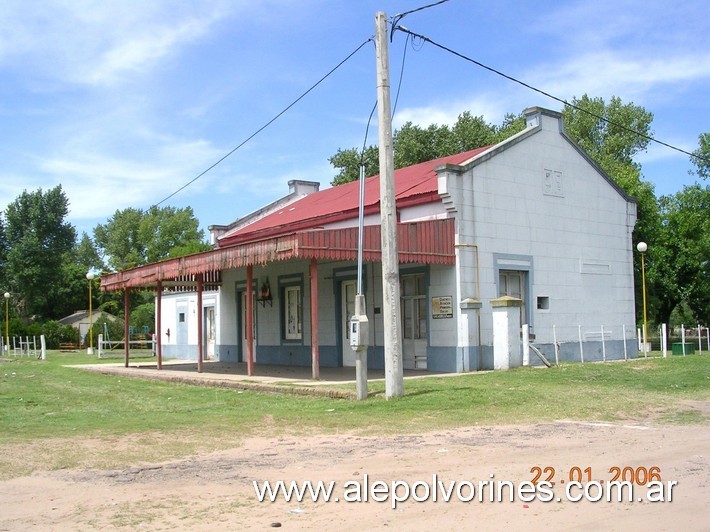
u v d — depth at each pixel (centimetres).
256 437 1062
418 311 2058
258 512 645
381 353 2130
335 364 2305
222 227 3089
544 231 2175
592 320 2305
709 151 4934
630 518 612
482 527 591
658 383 1672
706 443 957
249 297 1902
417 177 2258
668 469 795
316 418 1227
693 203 4441
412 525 600
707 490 702
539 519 612
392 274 1411
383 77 1409
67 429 1141
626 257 2459
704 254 4125
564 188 2258
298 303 2517
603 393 1483
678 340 4459
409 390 1488
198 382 1914
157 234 8988
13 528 604
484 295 1973
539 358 2086
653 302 4097
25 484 767
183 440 1038
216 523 612
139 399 1633
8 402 1583
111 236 9300
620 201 2458
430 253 1867
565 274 2230
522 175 2128
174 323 3441
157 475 803
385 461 857
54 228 7681
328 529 592
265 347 2664
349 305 2275
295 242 1616
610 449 915
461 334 1909
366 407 1325
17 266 7469
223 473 809
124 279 2525
